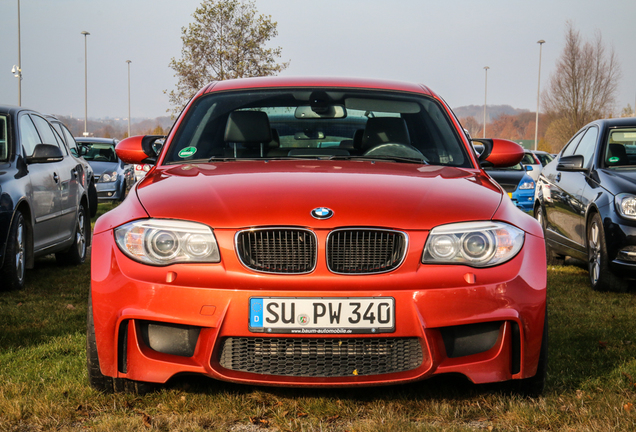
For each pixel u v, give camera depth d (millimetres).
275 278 2629
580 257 6363
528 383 2898
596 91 44969
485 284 2672
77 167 7348
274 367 2660
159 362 2680
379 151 3676
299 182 2963
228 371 2641
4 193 5336
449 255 2688
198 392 3002
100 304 2729
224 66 28859
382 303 2621
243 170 3230
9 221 5367
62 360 3492
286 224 2658
